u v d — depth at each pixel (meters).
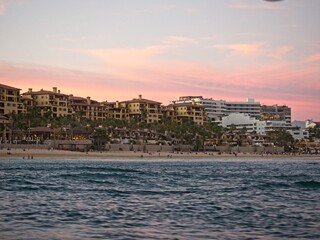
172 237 21.89
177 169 100.00
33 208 31.67
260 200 38.03
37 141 189.00
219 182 59.34
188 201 36.94
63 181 57.91
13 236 21.69
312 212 30.88
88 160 160.62
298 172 92.00
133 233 22.84
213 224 25.81
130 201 36.66
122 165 121.56
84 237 21.66
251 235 22.56
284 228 24.61
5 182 54.06
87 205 33.72
